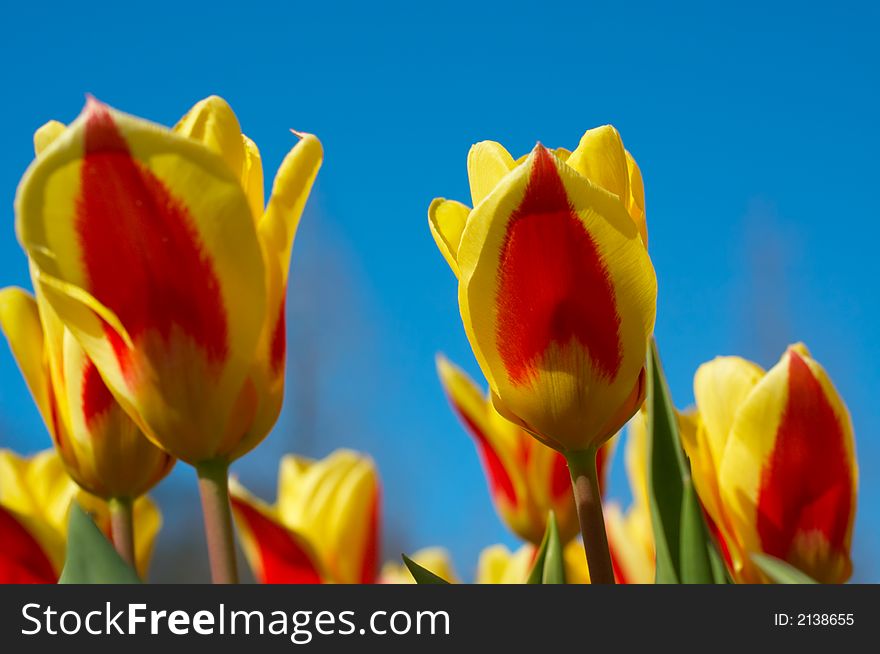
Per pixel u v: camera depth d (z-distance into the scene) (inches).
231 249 34.5
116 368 34.7
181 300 34.5
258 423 35.0
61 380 36.5
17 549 37.7
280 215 34.9
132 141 34.1
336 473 43.5
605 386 35.1
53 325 36.5
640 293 35.0
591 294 34.9
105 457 36.5
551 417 35.2
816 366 36.9
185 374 34.6
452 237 35.5
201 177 34.3
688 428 37.9
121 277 34.4
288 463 45.1
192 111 34.8
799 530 36.9
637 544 41.5
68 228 34.3
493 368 35.3
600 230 34.8
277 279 35.0
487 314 35.1
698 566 34.5
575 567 42.4
